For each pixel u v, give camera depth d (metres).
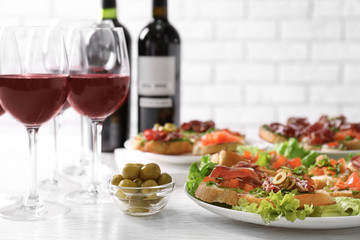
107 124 1.89
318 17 3.25
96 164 1.35
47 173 1.59
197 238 1.02
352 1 3.24
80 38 1.28
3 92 1.11
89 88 1.25
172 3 3.22
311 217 1.00
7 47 1.12
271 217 1.01
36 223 1.12
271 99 3.30
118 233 1.05
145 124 1.90
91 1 3.23
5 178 1.51
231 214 1.06
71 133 3.21
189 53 3.26
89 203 1.26
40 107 1.13
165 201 1.17
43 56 1.14
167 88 1.88
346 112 3.32
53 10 3.21
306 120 2.04
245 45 3.26
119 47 1.30
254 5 3.23
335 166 1.30
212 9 3.23
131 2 3.22
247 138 1.86
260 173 1.21
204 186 1.12
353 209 1.05
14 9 3.19
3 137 2.35
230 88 3.29
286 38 3.26
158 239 1.02
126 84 1.31
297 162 1.37
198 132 1.86
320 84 3.30
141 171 1.18
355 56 3.28
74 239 1.02
